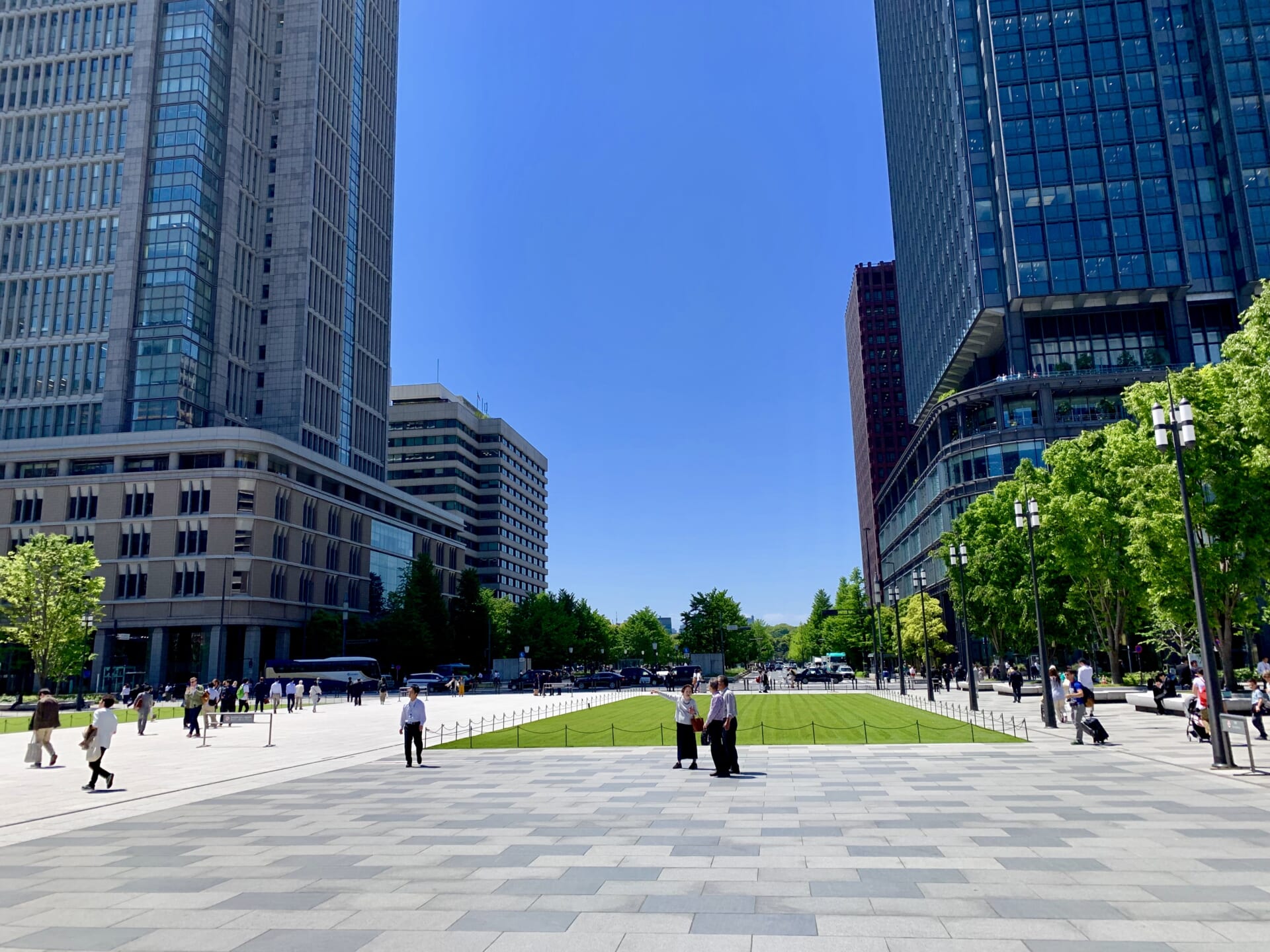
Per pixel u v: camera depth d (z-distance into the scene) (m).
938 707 41.44
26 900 9.45
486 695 73.19
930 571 93.69
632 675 87.44
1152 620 44.81
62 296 89.19
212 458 83.88
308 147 103.69
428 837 12.65
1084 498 42.19
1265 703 23.00
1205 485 34.72
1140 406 33.25
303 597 89.12
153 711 44.41
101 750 18.42
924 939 7.63
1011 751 22.45
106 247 89.50
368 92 122.94
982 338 84.81
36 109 93.38
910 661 81.19
